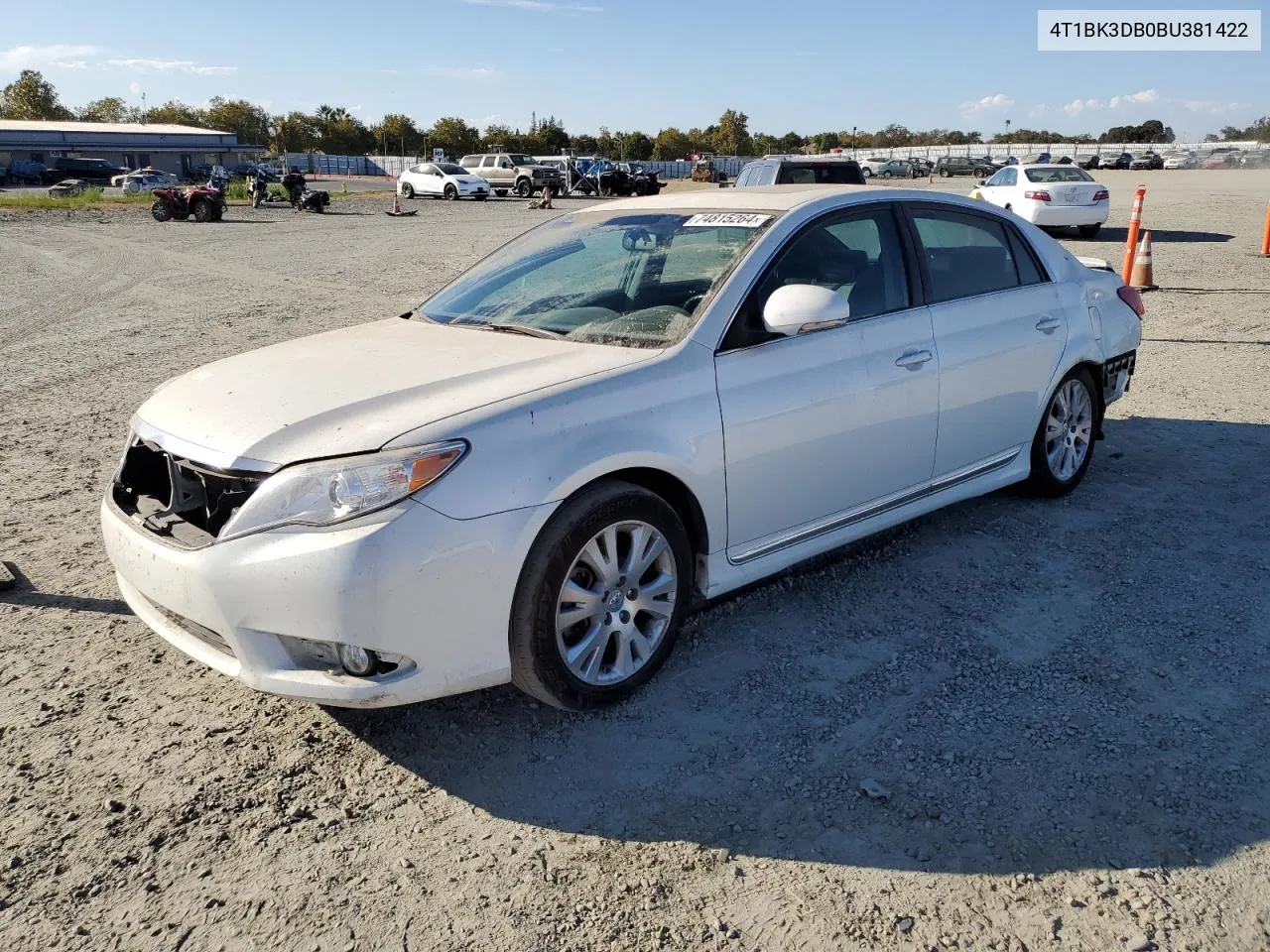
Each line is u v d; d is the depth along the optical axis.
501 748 3.08
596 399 3.12
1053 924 2.32
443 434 2.83
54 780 2.92
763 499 3.61
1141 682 3.36
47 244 21.02
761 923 2.35
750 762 2.98
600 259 4.06
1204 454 5.91
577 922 2.37
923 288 4.24
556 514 3.01
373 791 2.88
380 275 15.55
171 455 3.04
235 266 16.97
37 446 6.47
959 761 2.95
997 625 3.80
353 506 2.73
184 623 3.12
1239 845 2.56
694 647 3.68
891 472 4.10
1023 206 18.80
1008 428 4.68
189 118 123.88
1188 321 10.10
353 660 2.80
